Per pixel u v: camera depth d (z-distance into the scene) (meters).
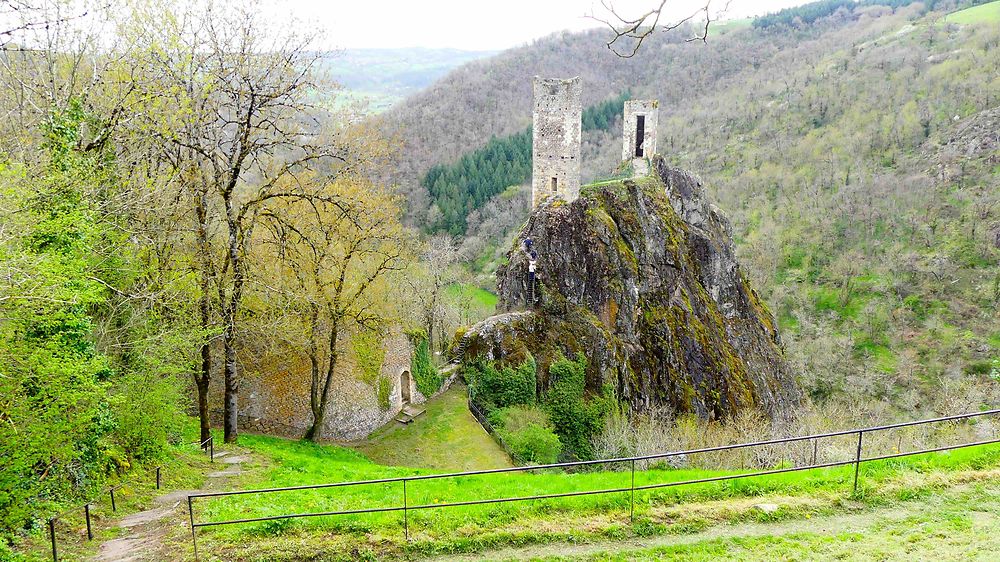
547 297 43.25
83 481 13.41
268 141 20.61
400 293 39.34
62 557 11.03
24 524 11.70
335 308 24.88
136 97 18.06
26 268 10.94
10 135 16.77
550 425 36.59
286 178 25.44
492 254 78.38
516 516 12.81
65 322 12.26
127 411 15.45
